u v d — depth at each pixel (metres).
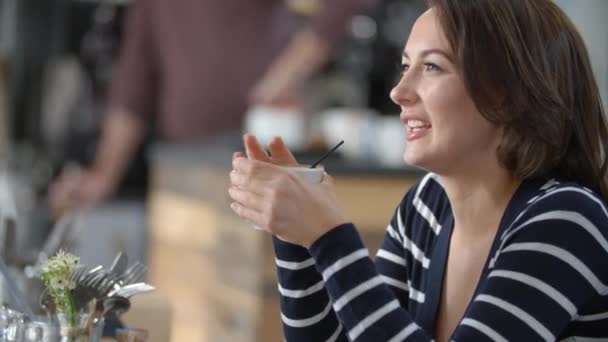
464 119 1.81
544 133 1.81
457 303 1.90
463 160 1.84
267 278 4.05
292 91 5.55
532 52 1.80
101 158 5.91
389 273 2.12
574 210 1.75
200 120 5.74
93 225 6.51
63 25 7.66
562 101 1.82
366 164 4.12
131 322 2.38
